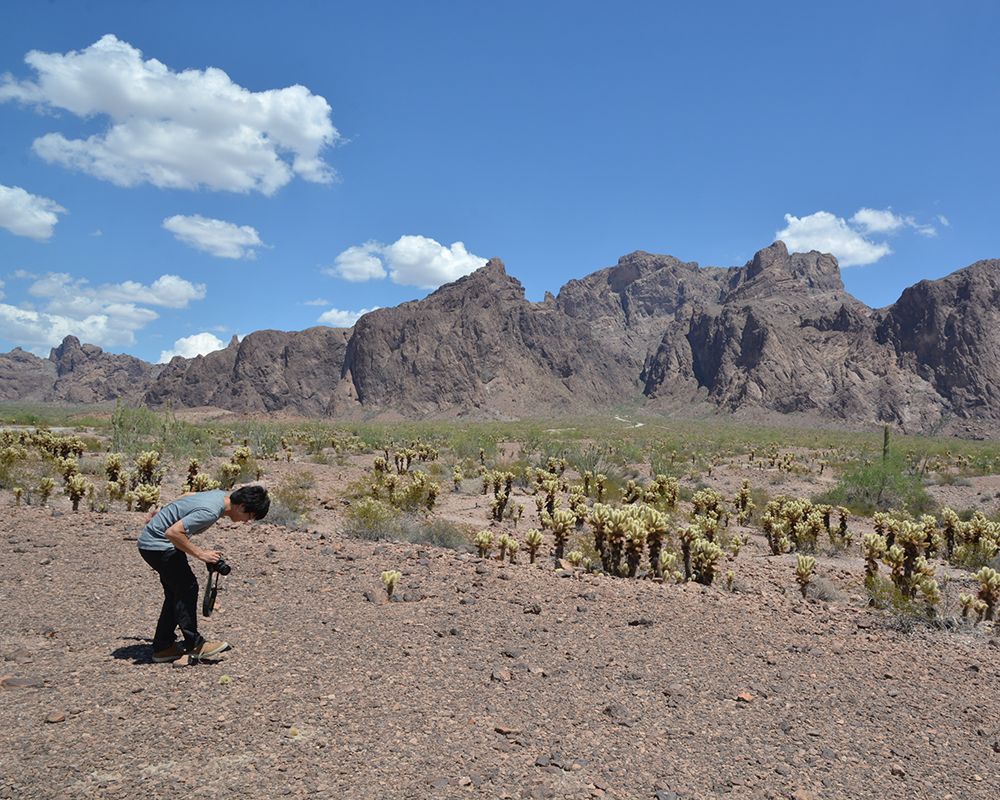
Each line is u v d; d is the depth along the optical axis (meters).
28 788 3.19
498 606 7.50
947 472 41.91
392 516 13.08
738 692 5.35
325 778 3.53
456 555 10.64
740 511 20.92
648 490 20.17
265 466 26.92
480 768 3.79
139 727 3.88
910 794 3.92
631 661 5.93
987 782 4.13
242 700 4.37
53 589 6.66
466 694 4.86
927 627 8.18
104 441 36.16
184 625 4.93
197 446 29.70
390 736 4.07
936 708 5.39
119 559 8.11
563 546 11.51
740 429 136.25
